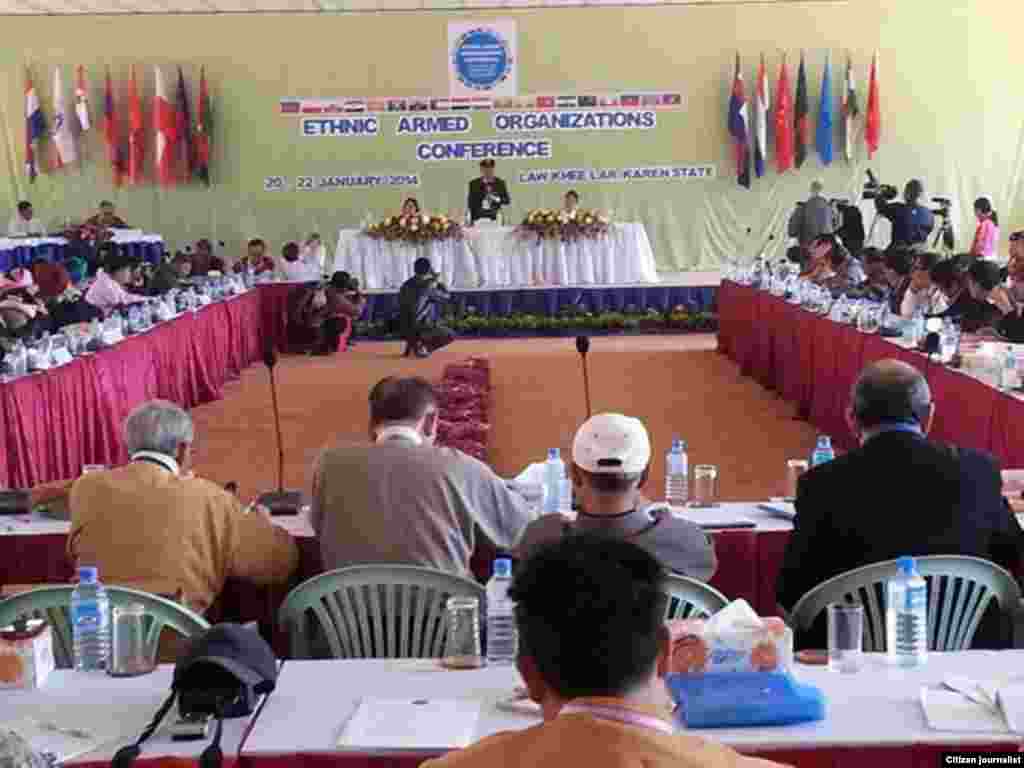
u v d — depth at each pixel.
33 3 17.30
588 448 3.26
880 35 17.78
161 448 3.85
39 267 10.95
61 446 7.32
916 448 3.55
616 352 13.69
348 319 14.38
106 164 17.95
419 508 3.74
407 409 3.94
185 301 11.52
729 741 2.37
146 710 2.62
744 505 4.59
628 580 1.59
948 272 8.70
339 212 18.03
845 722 2.46
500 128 17.89
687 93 17.88
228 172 17.98
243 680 2.53
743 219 18.06
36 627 2.81
